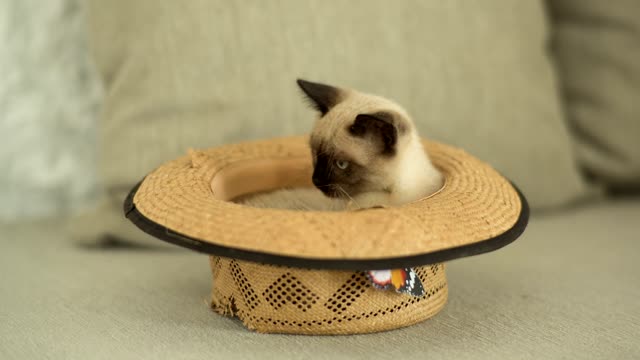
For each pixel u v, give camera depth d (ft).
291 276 3.02
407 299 3.10
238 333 3.10
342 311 3.05
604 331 3.14
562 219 4.20
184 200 3.08
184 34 3.87
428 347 3.03
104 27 3.95
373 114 3.34
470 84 4.10
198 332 3.11
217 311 3.24
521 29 4.22
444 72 4.07
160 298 3.37
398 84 4.02
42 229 4.22
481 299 3.36
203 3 3.88
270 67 3.92
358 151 3.39
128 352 2.99
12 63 4.33
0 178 4.39
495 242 3.01
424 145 3.65
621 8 4.32
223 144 3.87
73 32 4.38
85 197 4.50
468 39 4.10
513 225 3.11
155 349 3.00
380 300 3.06
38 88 4.38
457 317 3.23
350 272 3.02
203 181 3.24
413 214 2.97
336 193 3.44
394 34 4.02
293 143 3.64
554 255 3.76
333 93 3.53
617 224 4.11
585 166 4.39
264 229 2.91
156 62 3.87
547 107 4.24
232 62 3.90
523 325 3.18
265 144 3.62
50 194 4.46
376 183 3.42
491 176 3.36
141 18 3.88
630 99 4.31
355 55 3.98
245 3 3.91
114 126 3.92
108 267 3.68
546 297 3.38
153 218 3.06
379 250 2.89
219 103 3.89
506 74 4.16
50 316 3.23
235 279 3.13
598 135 4.35
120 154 3.89
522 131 4.17
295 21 3.94
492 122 4.12
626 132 4.32
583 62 4.39
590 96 4.37
